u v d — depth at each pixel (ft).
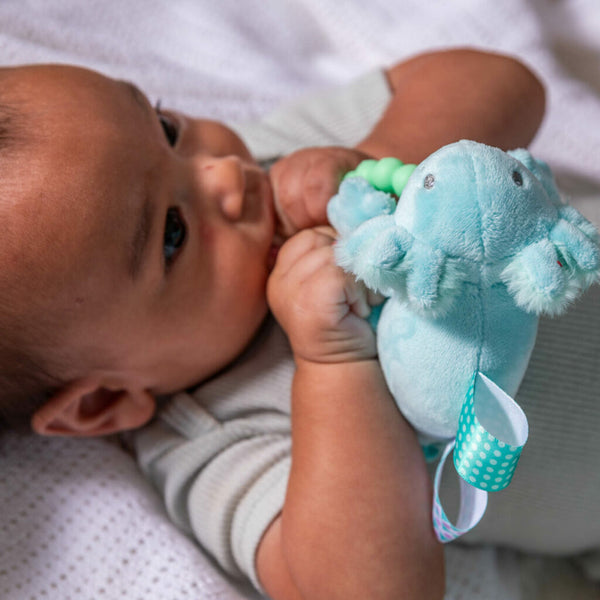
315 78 4.83
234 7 4.85
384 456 2.47
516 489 2.96
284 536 2.66
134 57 4.66
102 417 3.15
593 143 4.37
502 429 2.05
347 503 2.47
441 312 1.94
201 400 3.22
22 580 3.05
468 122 3.34
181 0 4.84
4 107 2.74
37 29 4.50
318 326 2.48
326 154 2.97
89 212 2.59
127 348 2.88
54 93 2.76
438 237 1.87
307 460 2.55
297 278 2.58
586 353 2.82
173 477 3.19
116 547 3.14
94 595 3.04
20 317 2.69
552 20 4.75
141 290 2.75
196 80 4.65
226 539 3.03
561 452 2.87
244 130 4.00
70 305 2.68
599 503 2.98
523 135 3.57
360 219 2.27
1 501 3.22
